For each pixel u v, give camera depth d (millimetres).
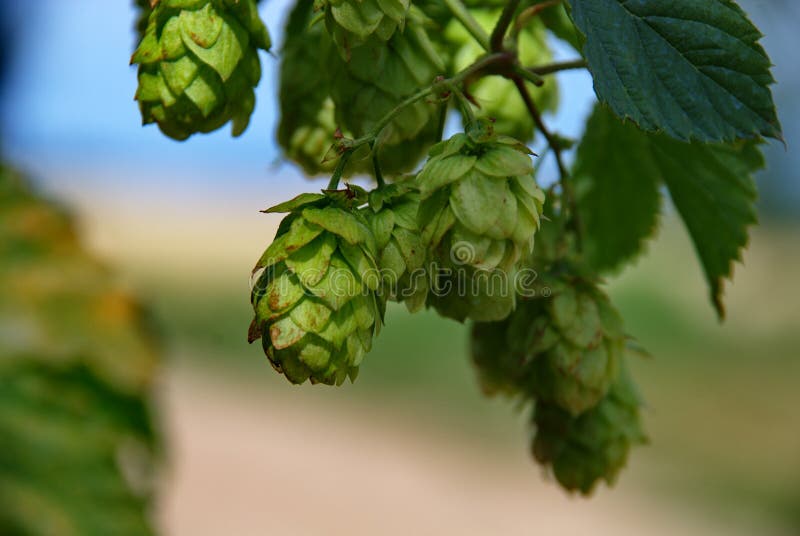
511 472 2387
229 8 426
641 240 553
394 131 441
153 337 428
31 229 424
